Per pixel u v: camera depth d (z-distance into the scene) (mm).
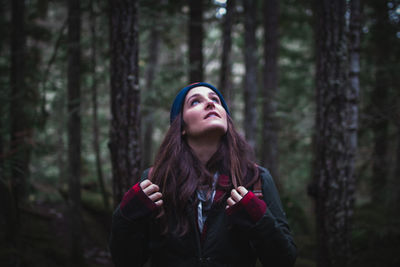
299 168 8336
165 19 4910
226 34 3359
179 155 1281
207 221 1188
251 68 5840
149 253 1293
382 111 3719
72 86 3873
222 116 1314
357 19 2600
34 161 6395
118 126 2564
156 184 1259
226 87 3334
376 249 3504
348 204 2531
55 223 5234
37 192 5828
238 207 1105
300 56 8023
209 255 1143
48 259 3934
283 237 1123
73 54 3879
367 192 6824
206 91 1388
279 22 7594
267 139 6262
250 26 5777
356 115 2662
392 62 4863
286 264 1146
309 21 6992
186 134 1358
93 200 6484
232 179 1219
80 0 3988
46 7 5539
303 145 7473
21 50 3998
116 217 1157
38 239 4449
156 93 5117
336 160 2502
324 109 2543
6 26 4520
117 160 2574
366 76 5340
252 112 5859
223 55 3357
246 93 5875
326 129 2533
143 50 7477
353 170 2635
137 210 1134
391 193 4793
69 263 4008
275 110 6207
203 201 1211
